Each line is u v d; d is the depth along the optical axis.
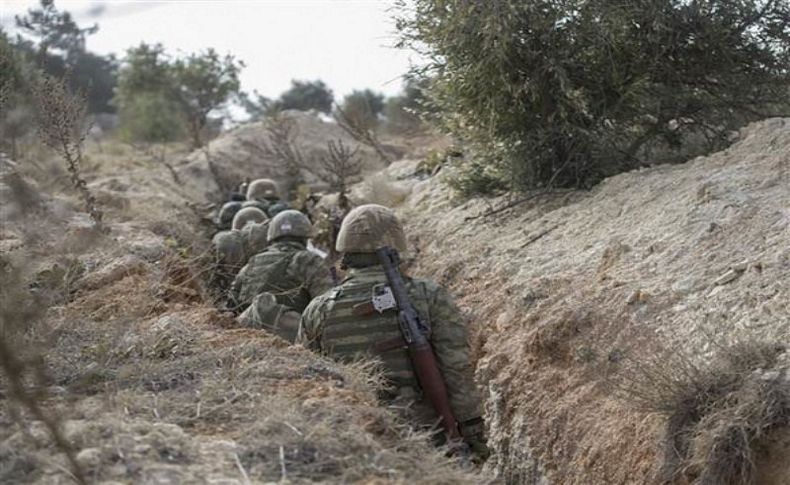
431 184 19.67
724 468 6.93
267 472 6.27
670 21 14.37
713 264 9.54
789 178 10.70
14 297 7.30
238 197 23.38
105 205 20.34
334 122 33.16
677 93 14.95
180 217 21.25
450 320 9.34
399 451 6.94
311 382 8.00
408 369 9.15
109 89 48.38
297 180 28.11
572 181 15.12
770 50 14.67
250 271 12.88
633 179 13.27
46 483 5.84
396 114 33.53
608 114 14.92
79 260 11.68
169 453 6.36
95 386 7.57
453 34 14.62
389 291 9.29
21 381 6.88
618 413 8.41
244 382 7.75
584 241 12.20
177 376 7.88
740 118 15.11
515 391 10.05
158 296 11.52
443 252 15.20
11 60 17.66
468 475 6.72
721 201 10.70
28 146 11.63
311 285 12.64
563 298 10.66
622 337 9.21
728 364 7.57
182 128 45.41
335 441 6.67
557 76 14.27
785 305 8.20
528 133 15.28
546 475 9.03
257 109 47.25
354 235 9.50
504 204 15.69
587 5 14.27
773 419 7.00
